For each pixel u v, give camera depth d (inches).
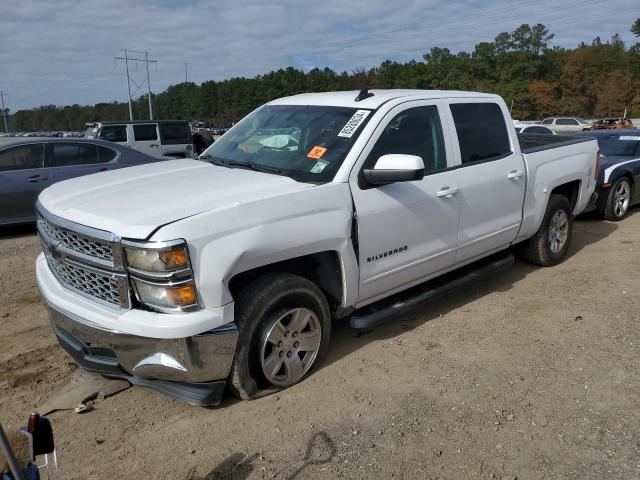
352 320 156.7
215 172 153.6
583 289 215.5
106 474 111.3
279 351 137.7
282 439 122.0
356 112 162.7
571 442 121.5
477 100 195.2
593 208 327.0
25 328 181.8
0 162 323.9
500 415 131.1
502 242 205.6
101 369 128.2
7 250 289.4
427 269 174.4
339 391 140.9
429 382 145.8
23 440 104.1
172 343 116.2
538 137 275.7
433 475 111.3
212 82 4239.7
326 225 138.6
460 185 177.9
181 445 120.2
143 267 113.7
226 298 120.3
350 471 112.1
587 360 157.5
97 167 350.0
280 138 168.6
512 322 185.0
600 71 3501.5
